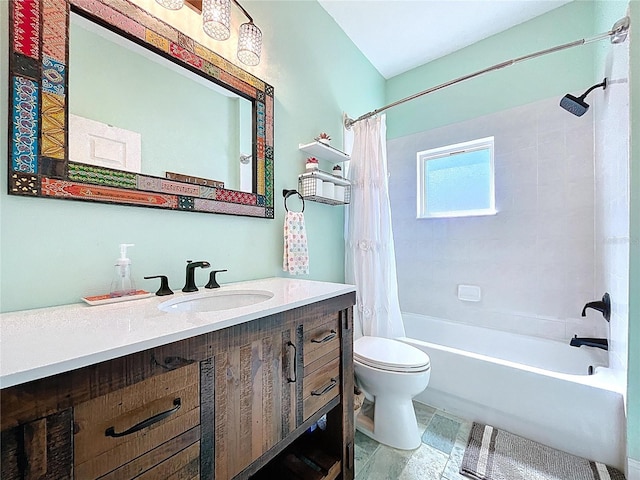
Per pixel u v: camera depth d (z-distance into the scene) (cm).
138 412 57
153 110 106
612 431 124
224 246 130
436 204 245
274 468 113
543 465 127
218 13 107
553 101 191
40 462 46
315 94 184
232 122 133
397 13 195
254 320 80
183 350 64
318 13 187
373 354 150
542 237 194
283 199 160
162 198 107
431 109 244
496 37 214
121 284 94
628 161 120
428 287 243
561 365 181
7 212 76
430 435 149
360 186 204
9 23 76
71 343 55
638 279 116
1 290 76
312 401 101
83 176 88
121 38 97
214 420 70
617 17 144
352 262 207
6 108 76
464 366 162
